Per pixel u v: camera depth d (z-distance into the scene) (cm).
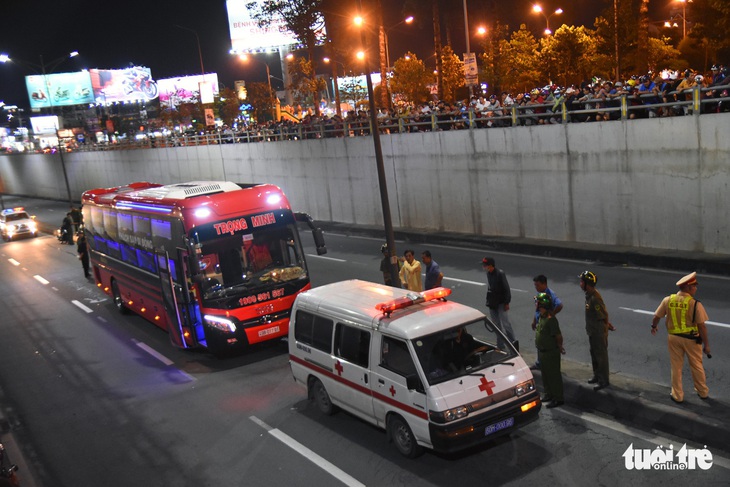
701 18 4259
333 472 882
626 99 1850
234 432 1059
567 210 2067
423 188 2616
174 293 1433
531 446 880
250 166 3841
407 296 967
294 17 4172
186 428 1104
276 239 1430
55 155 6956
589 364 1100
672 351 896
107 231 1934
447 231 2528
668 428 873
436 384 830
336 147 3066
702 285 1513
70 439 1127
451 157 2447
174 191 1519
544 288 1007
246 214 1403
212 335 1352
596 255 1884
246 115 6259
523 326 1365
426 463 871
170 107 8638
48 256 3344
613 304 1447
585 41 4425
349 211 3089
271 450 975
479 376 849
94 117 9488
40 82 9462
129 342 1681
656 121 1769
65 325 1942
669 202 1784
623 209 1903
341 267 2203
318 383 1066
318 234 1470
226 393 1241
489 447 892
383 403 902
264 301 1391
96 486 946
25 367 1589
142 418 1176
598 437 883
